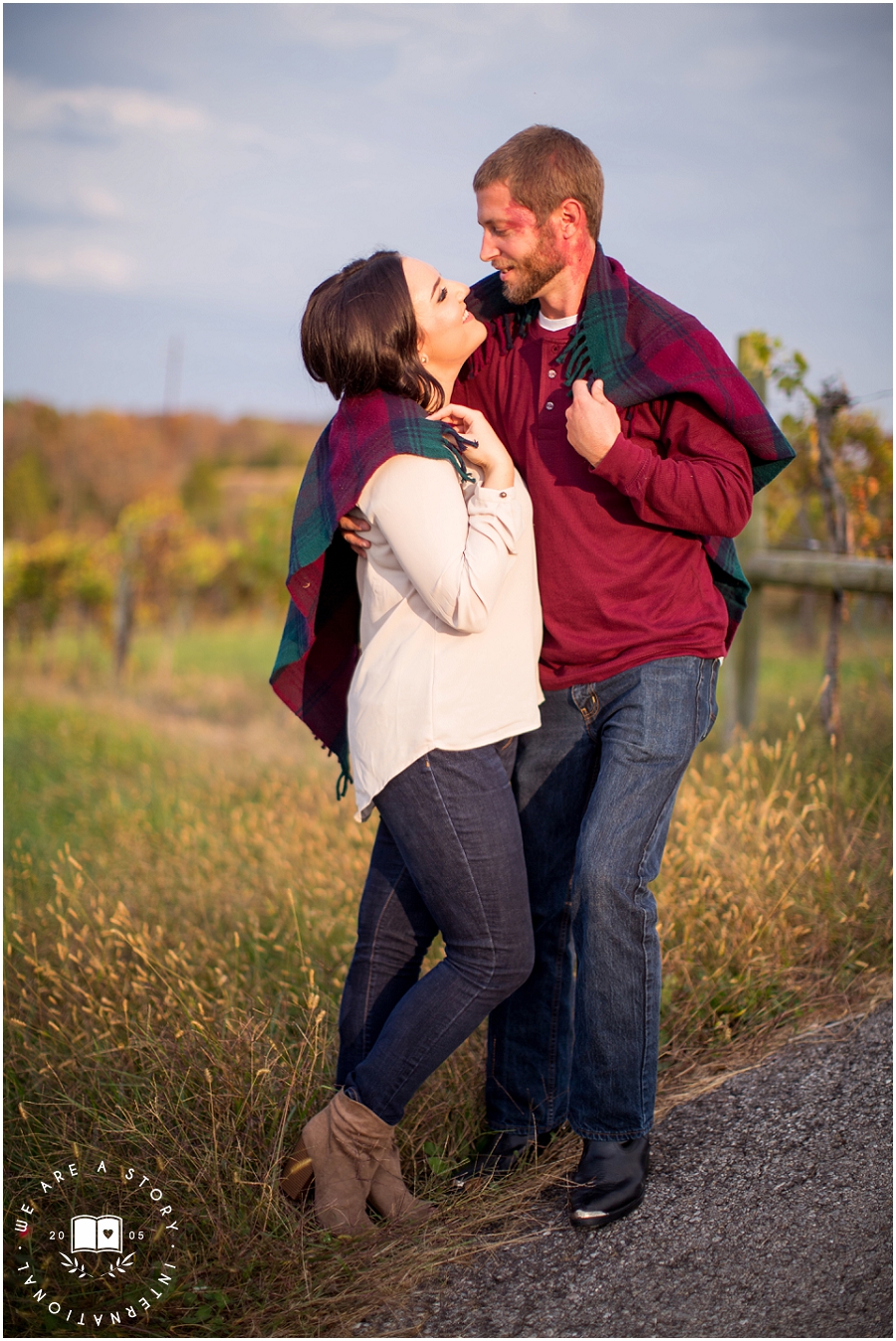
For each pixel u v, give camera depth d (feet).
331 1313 6.22
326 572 7.25
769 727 15.14
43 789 17.21
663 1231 6.56
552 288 6.72
